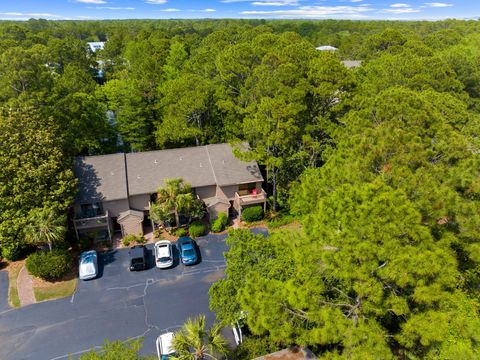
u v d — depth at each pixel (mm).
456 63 56031
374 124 25422
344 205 15094
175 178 34531
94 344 22328
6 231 27250
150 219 33344
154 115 47281
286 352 18672
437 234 17469
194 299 25922
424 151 19484
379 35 67062
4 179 27547
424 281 13984
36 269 26469
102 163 34062
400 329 16438
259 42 42375
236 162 36750
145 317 24312
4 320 23828
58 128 33688
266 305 15438
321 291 15297
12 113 29578
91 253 29406
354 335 13656
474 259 17062
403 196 15102
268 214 36562
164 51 78062
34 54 34719
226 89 40562
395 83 39219
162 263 28578
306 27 177625
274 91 33812
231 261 21391
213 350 19438
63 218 28266
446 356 15758
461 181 18812
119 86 46938
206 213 35438
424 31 137750
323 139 35344
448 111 32438
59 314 24406
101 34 184125
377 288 13883
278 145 33906
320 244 15164
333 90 32500
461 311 17156
